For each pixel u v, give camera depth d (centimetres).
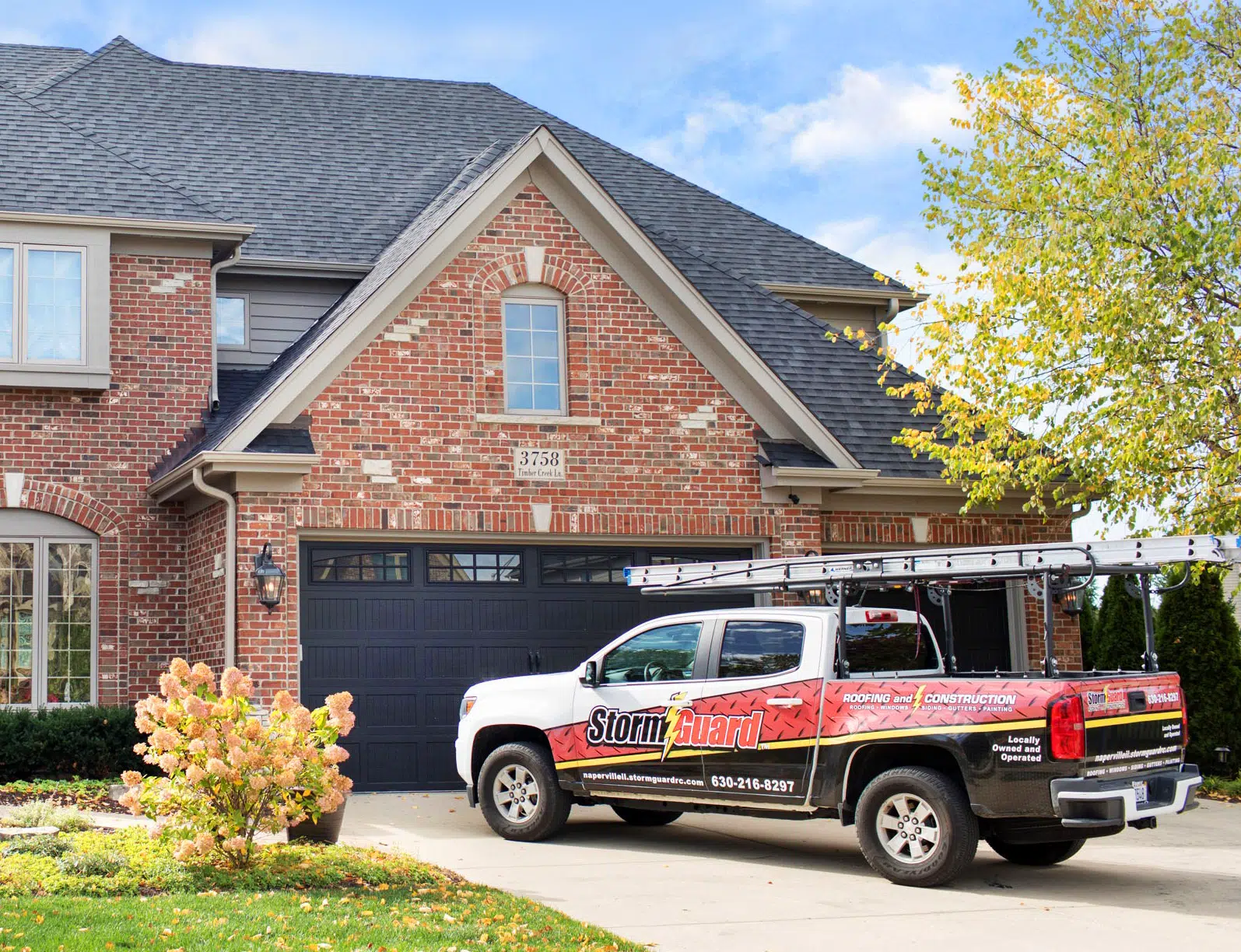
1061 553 1010
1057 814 943
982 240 1686
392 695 1553
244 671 1455
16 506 1623
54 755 1500
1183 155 1595
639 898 966
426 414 1581
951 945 831
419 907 883
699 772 1120
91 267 1652
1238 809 1493
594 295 1667
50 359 1631
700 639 1148
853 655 1097
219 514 1533
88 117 2048
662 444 1673
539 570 1636
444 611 1587
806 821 1354
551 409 1648
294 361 1588
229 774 957
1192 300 1602
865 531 1808
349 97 2300
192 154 2028
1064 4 1658
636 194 2258
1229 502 1560
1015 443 1662
